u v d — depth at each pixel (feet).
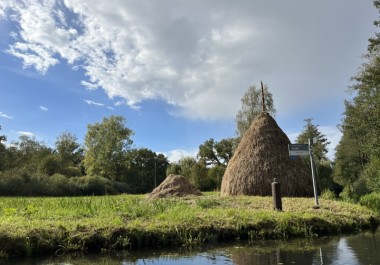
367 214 36.40
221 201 42.27
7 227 24.44
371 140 82.79
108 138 206.69
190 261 21.50
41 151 212.23
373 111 79.97
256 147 55.67
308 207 37.14
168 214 31.24
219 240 27.53
